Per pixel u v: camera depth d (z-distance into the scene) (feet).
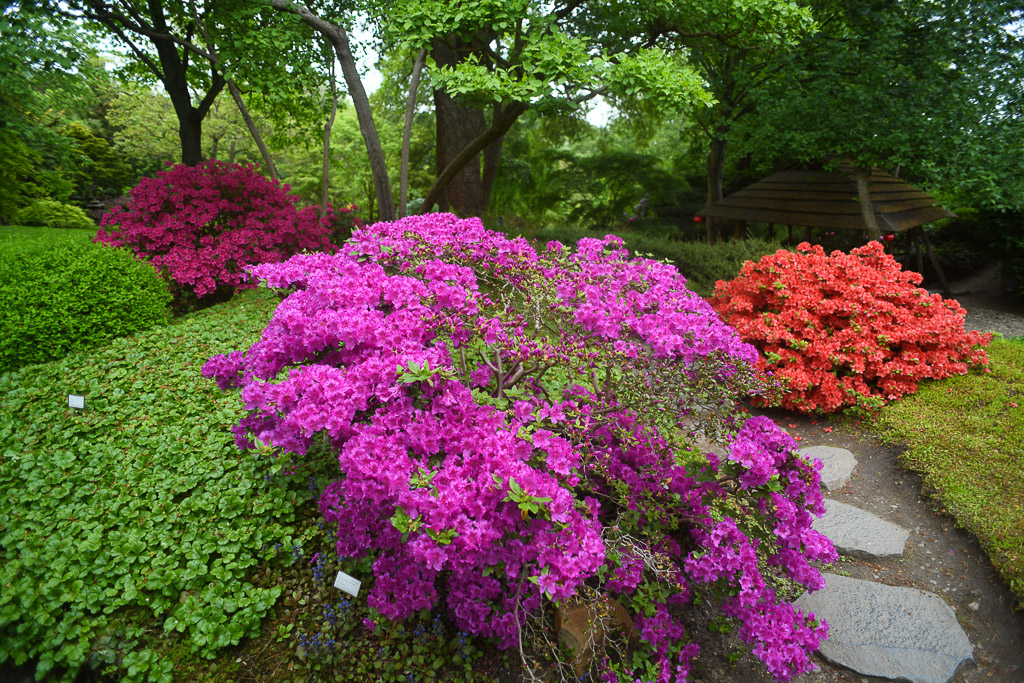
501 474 7.15
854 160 30.68
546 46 20.33
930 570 10.73
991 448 13.52
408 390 8.30
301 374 7.79
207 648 8.29
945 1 27.71
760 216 34.81
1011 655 8.95
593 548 7.10
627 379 9.29
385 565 8.66
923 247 40.22
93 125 92.12
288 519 10.44
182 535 10.01
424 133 72.74
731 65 41.55
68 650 8.12
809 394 17.33
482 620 8.31
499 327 9.16
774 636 8.00
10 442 12.75
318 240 29.22
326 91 42.68
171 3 34.22
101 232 25.38
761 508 8.77
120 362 17.15
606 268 9.98
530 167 60.23
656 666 8.13
